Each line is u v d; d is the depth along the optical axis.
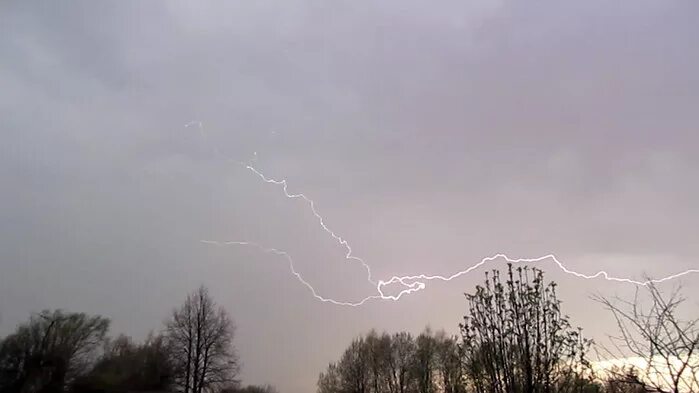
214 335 54.97
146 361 56.00
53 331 52.34
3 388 48.97
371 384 55.97
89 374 54.28
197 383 53.06
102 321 55.75
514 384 11.59
